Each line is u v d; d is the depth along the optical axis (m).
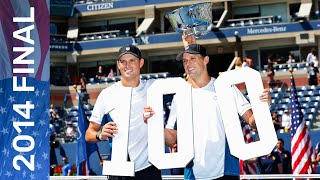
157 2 41.66
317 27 36.59
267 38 37.44
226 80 6.63
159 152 6.64
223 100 6.60
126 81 6.97
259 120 6.55
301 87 29.53
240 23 38.59
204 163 6.60
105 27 43.75
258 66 38.44
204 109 6.68
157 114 6.71
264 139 6.50
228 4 40.31
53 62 41.09
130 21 43.31
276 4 40.44
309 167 13.82
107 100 6.98
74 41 41.72
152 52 40.88
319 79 31.41
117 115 6.90
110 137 6.88
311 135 22.31
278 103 28.52
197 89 6.76
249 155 6.48
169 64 40.84
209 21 7.14
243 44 38.66
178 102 6.66
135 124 6.91
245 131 13.85
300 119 14.05
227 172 6.62
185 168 6.81
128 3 42.25
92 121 7.04
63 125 31.03
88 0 43.53
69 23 43.06
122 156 6.80
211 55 40.38
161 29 42.31
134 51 6.88
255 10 40.78
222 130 6.66
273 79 30.78
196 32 7.18
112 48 40.41
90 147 16.14
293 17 38.16
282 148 14.99
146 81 7.08
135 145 6.89
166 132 6.88
